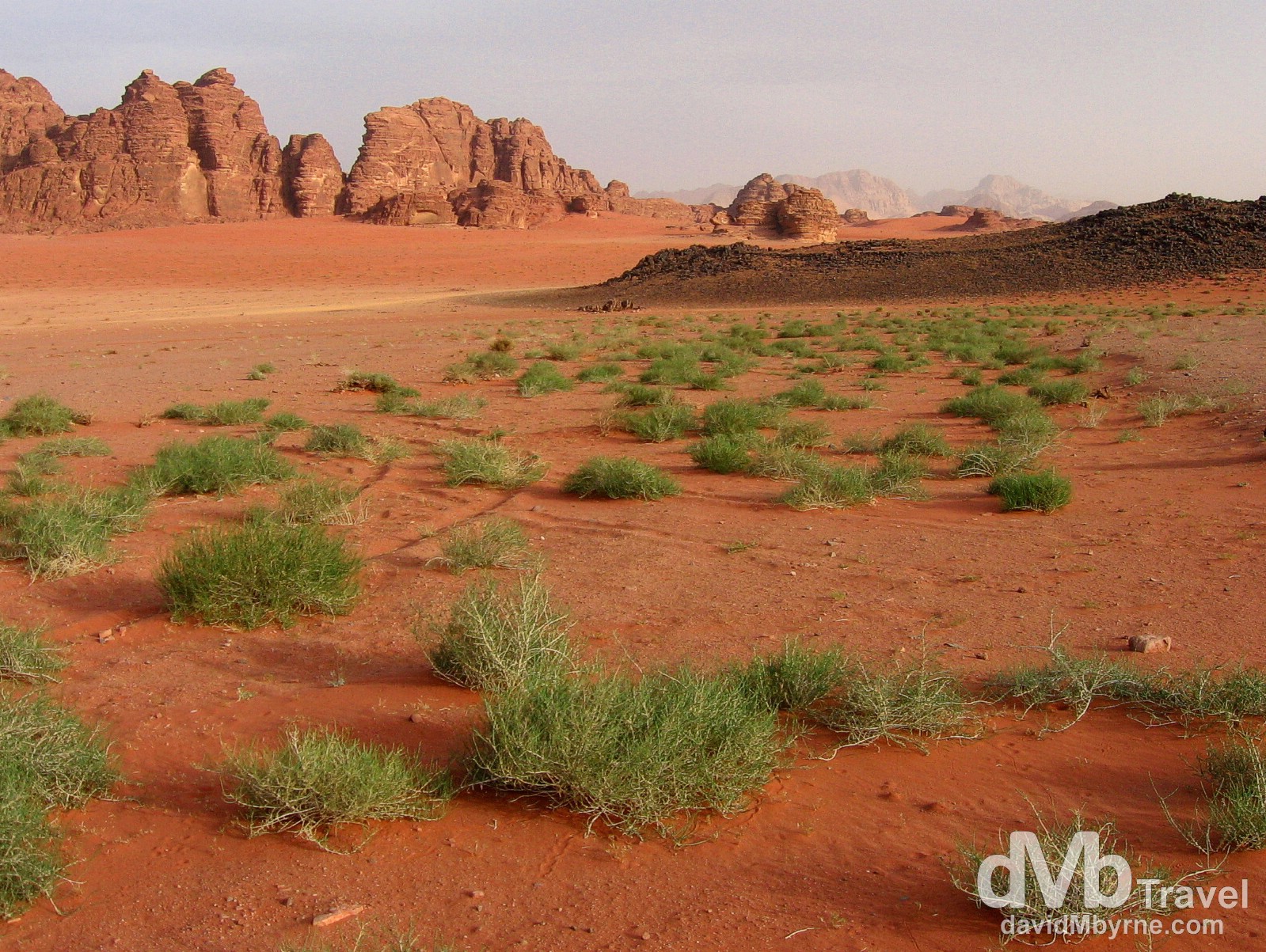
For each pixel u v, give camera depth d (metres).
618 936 3.42
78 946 3.39
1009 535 9.12
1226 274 66.81
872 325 47.56
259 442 13.48
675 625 6.62
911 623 6.63
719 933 3.43
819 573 7.93
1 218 179.00
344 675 5.87
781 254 88.12
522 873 3.80
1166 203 83.56
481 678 5.48
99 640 6.52
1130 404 18.02
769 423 16.14
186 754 4.82
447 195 194.38
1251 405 15.77
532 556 8.53
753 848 3.97
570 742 4.17
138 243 142.38
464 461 11.85
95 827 4.17
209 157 188.00
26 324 53.12
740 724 4.42
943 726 5.01
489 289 99.94
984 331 41.69
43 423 16.20
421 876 3.79
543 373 23.33
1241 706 5.00
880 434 14.52
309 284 101.25
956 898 3.61
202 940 3.41
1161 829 4.03
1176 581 7.41
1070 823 4.05
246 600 6.82
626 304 70.44
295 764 4.16
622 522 9.83
